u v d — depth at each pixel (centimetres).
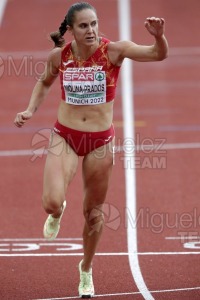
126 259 2405
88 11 1950
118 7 6456
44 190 1970
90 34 1950
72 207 2895
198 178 3225
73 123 2020
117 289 2164
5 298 2102
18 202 2966
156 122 4062
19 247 2516
